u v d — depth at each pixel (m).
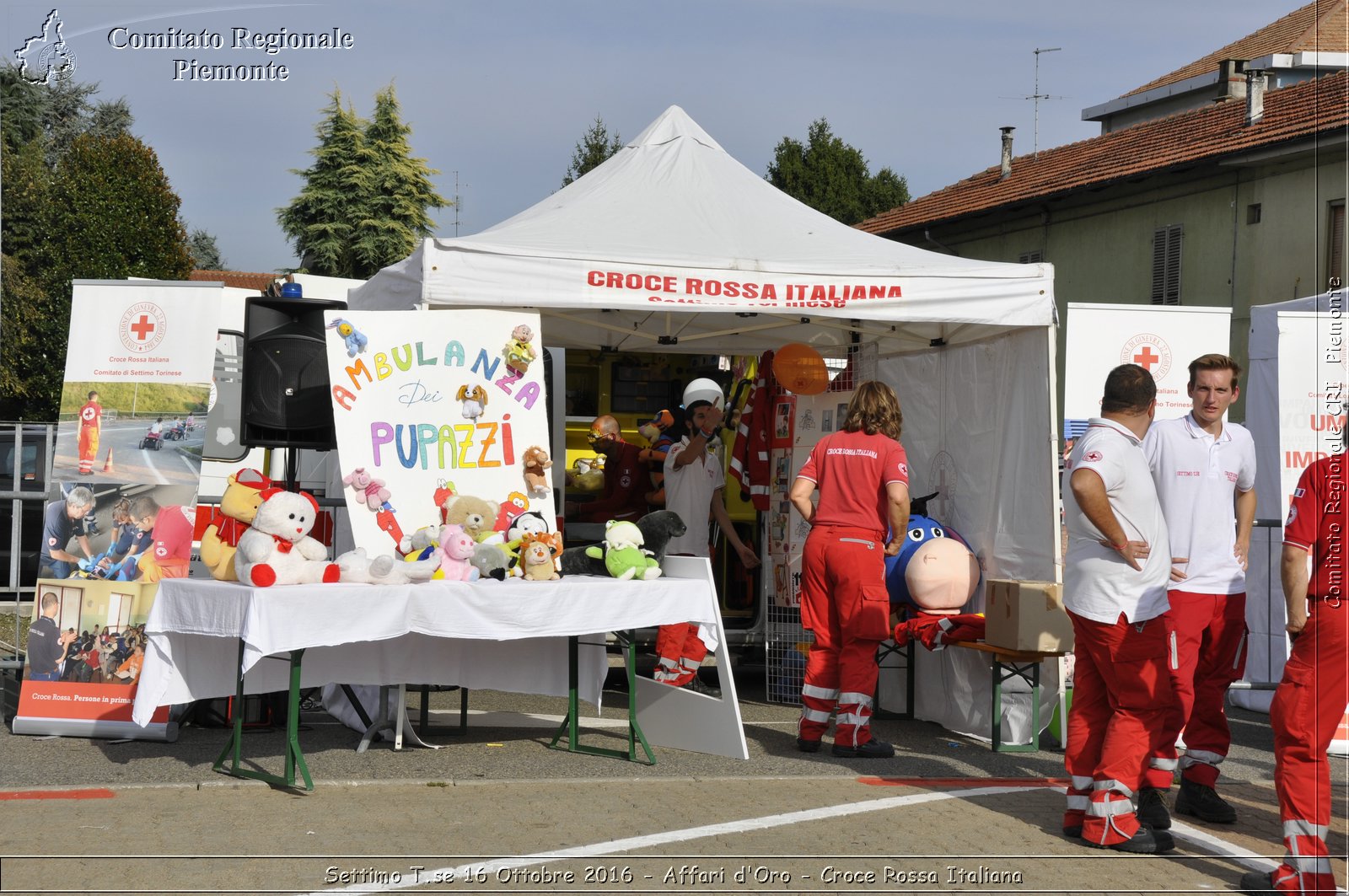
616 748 7.19
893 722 8.50
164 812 5.60
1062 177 27.98
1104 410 5.52
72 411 7.60
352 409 6.58
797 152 51.84
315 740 7.31
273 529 5.84
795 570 8.91
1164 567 5.34
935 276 7.48
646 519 6.96
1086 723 5.52
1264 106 23.95
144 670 6.12
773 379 9.43
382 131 41.09
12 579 8.24
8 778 6.20
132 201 29.72
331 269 40.66
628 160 9.16
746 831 5.46
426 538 6.34
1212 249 23.58
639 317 9.92
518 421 6.93
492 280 7.05
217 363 8.91
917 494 9.01
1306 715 4.81
